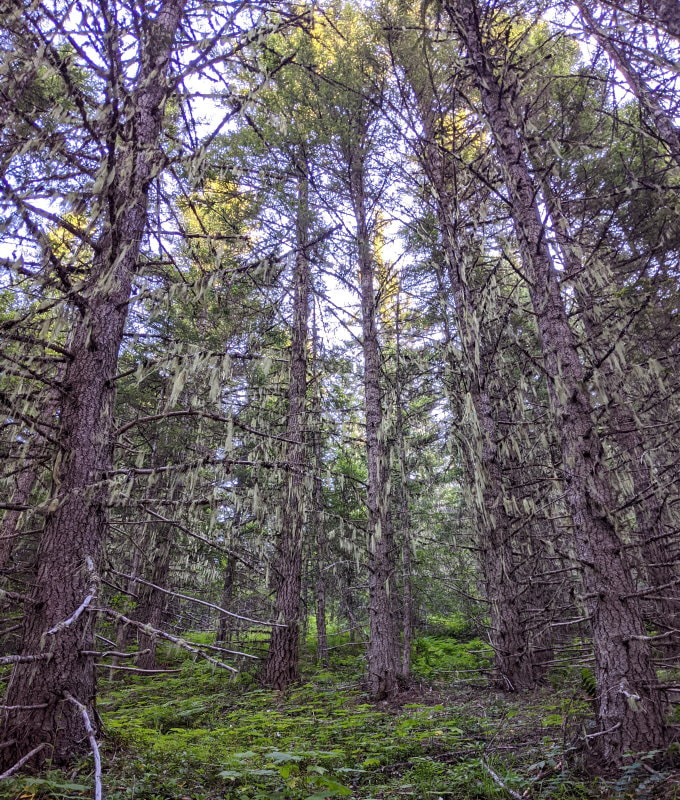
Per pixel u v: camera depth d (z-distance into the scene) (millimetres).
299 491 8695
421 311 11664
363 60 7824
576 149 6492
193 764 3916
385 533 8500
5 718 3578
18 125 3863
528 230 5141
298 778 3619
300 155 8102
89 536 4027
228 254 8031
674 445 5797
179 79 4102
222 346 8453
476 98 7234
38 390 4254
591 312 4812
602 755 3758
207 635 12375
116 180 4066
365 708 7078
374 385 9133
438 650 12625
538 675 7746
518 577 8023
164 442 9711
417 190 8617
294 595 9203
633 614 4000
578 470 4449
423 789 3582
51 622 3729
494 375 7934
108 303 4578
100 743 3770
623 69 5207
